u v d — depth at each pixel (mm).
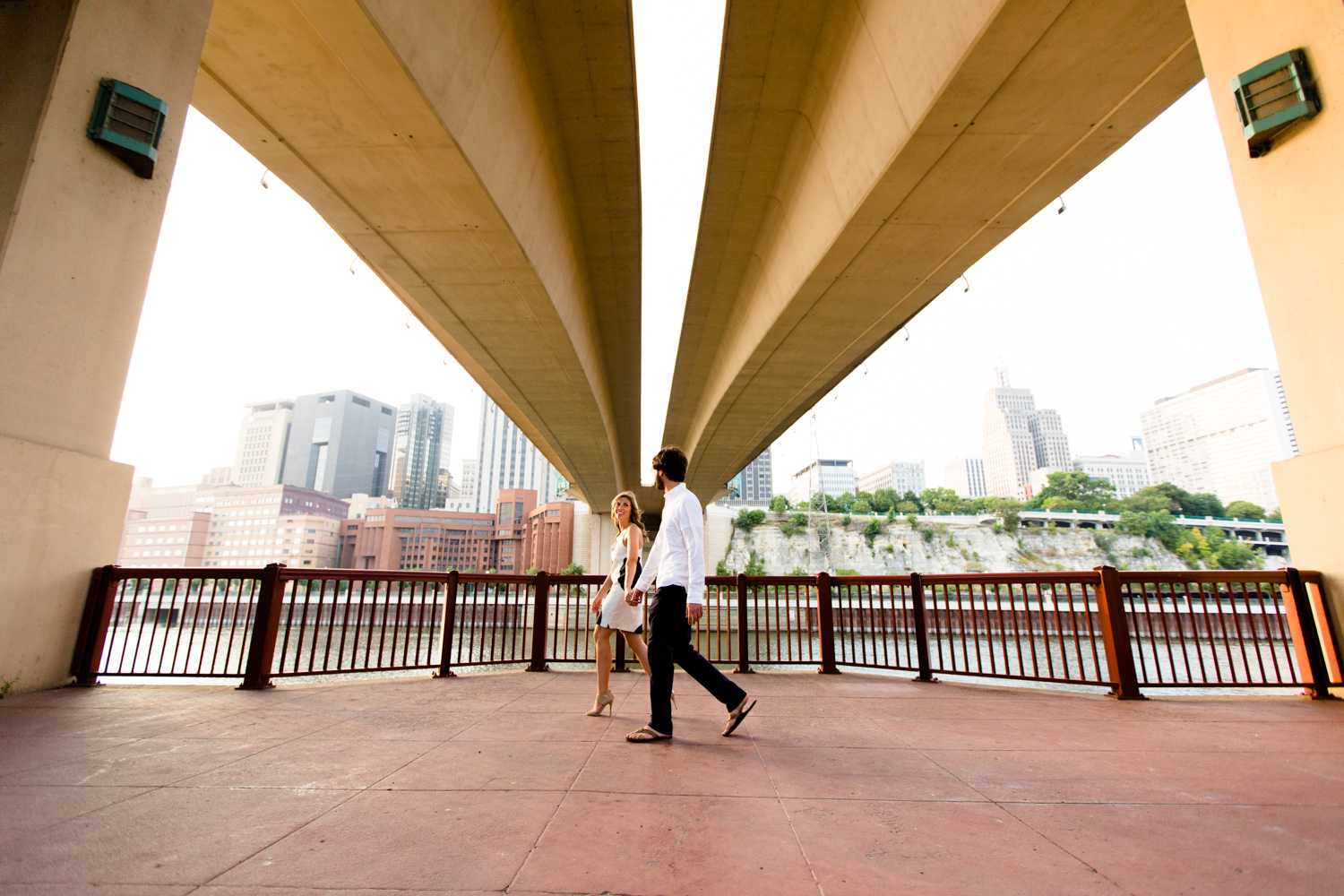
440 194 10336
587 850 2453
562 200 14211
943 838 2635
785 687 7180
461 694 6246
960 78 8039
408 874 2199
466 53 8633
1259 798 3188
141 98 5438
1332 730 4848
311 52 7414
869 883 2201
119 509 5930
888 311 15398
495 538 119625
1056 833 2693
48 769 3334
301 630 6691
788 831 2689
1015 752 4129
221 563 129250
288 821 2705
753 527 105438
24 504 4992
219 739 4125
